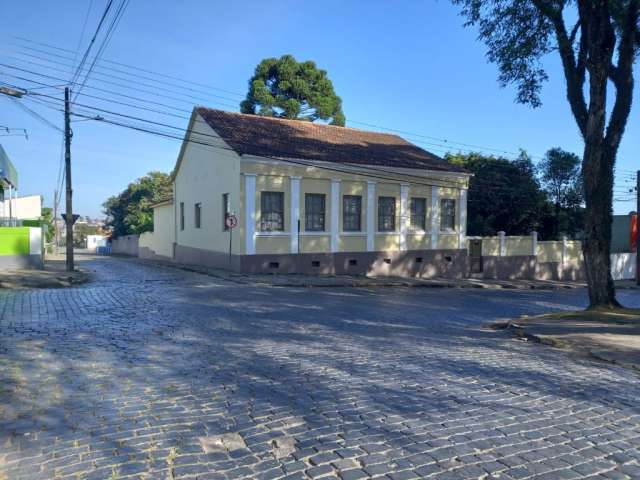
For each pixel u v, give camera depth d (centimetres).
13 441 423
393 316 1240
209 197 2494
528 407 530
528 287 2636
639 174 3142
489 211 3694
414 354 780
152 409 502
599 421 492
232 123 2447
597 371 699
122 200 5912
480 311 1466
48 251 4478
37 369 646
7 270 2000
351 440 431
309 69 3919
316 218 2331
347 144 2639
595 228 1323
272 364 688
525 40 1426
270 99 3788
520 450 417
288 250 2242
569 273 3266
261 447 414
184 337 863
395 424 470
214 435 438
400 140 3069
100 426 457
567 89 1384
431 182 2634
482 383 618
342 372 653
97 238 7569
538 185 3791
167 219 3394
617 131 1307
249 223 2152
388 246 2520
